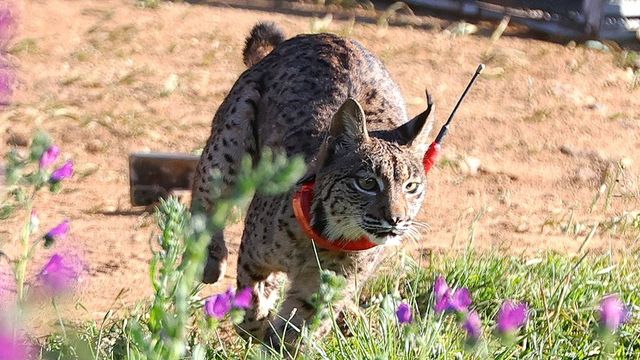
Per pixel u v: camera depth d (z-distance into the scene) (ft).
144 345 20.48
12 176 23.17
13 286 25.72
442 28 67.21
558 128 54.75
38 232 39.73
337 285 24.71
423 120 31.60
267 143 34.50
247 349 31.09
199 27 64.34
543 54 63.62
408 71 59.93
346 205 30.12
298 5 69.77
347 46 36.19
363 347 28.84
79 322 31.01
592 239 42.55
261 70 36.42
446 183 48.14
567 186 48.98
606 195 48.19
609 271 35.63
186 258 20.39
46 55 58.23
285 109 34.47
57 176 23.29
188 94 55.47
